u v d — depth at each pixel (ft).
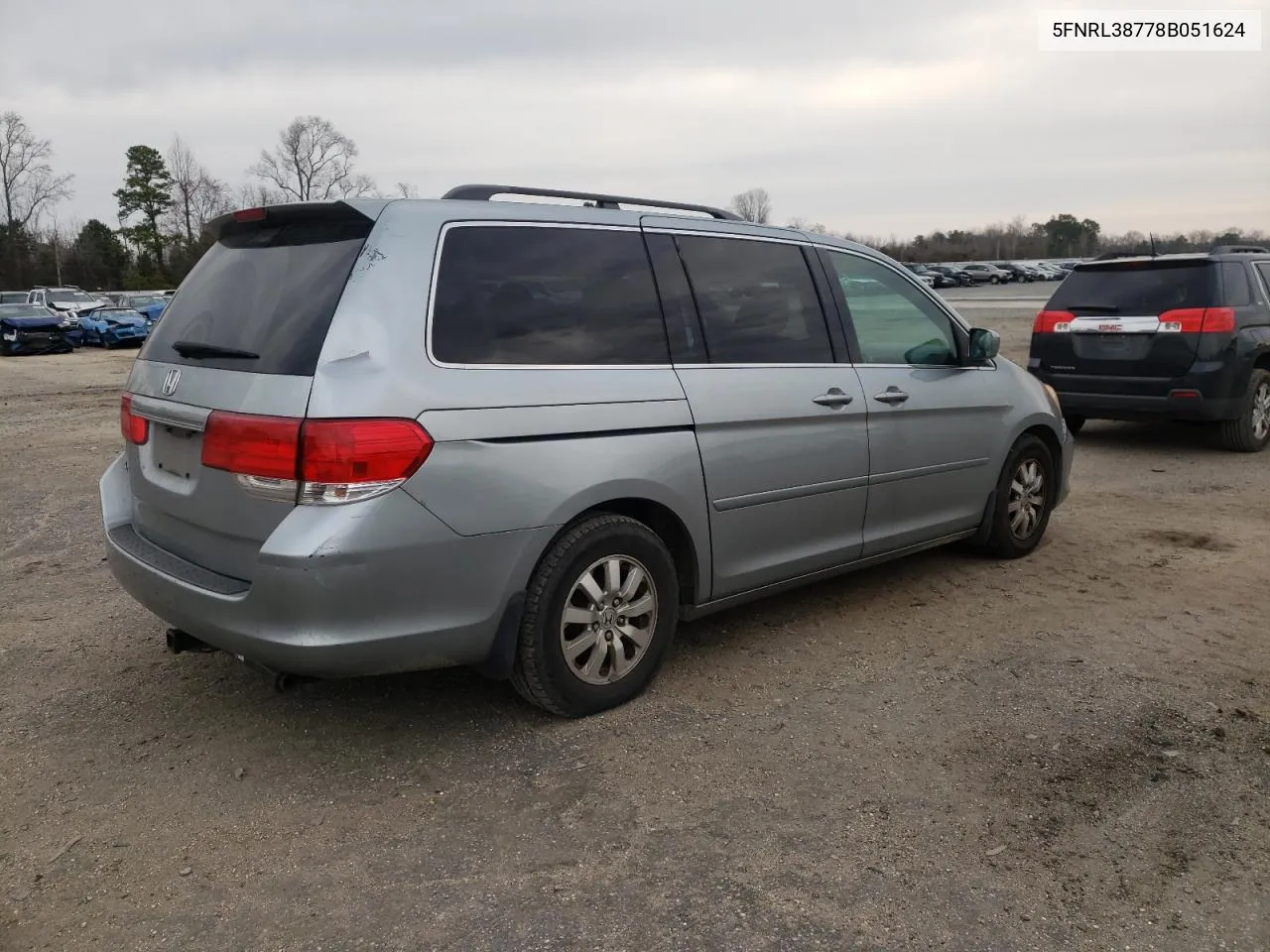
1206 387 26.99
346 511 9.53
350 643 9.73
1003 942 7.98
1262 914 8.30
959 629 14.90
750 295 13.56
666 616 12.41
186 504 10.80
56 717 12.12
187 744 11.43
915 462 15.55
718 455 12.55
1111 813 9.80
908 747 11.19
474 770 10.77
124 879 8.91
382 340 9.94
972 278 211.20
